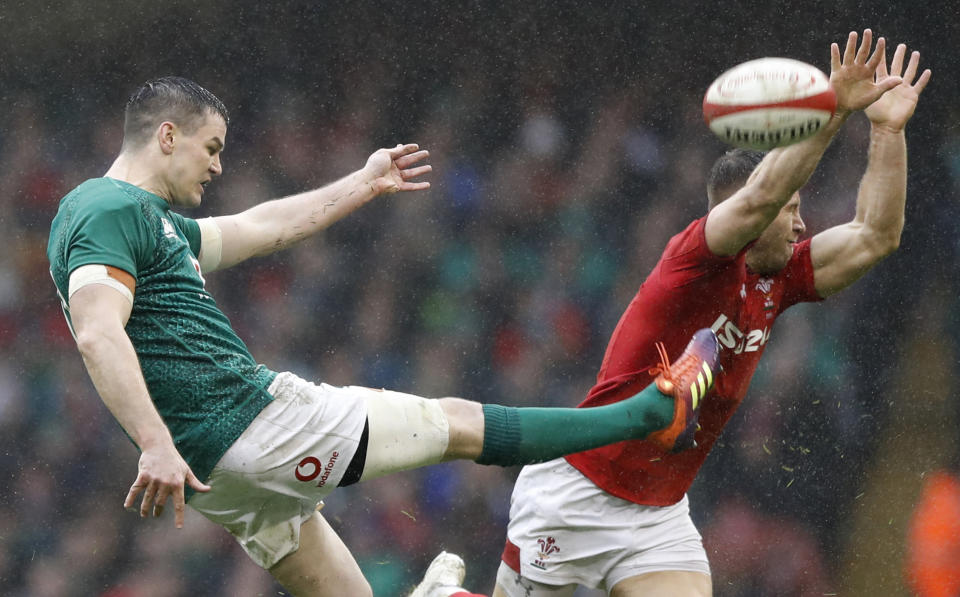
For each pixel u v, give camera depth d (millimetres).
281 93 39938
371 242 36969
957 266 37281
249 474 11602
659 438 12602
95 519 31859
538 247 37906
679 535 14859
